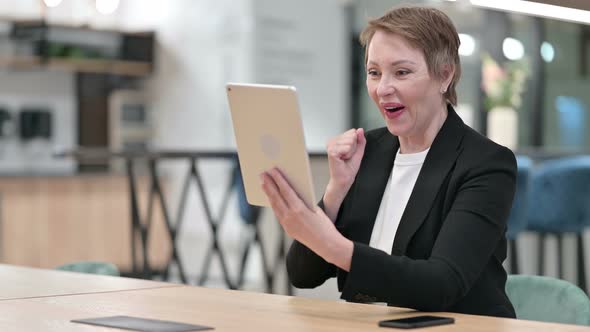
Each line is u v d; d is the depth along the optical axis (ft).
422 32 8.25
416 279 7.47
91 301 8.29
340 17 33.17
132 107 33.81
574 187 19.93
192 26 32.48
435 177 8.46
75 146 34.06
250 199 7.93
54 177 30.91
